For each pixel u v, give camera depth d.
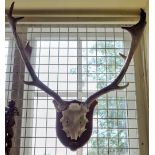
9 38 1.29
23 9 1.26
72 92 1.23
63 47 1.29
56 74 1.26
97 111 1.20
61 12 1.27
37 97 1.20
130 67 1.25
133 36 1.08
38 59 1.28
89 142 1.16
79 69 1.27
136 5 1.23
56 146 1.15
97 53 1.29
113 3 1.22
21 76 1.22
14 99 1.19
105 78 1.25
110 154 1.16
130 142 1.17
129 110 1.21
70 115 1.03
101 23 1.28
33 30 1.31
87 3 1.22
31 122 1.19
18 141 1.14
